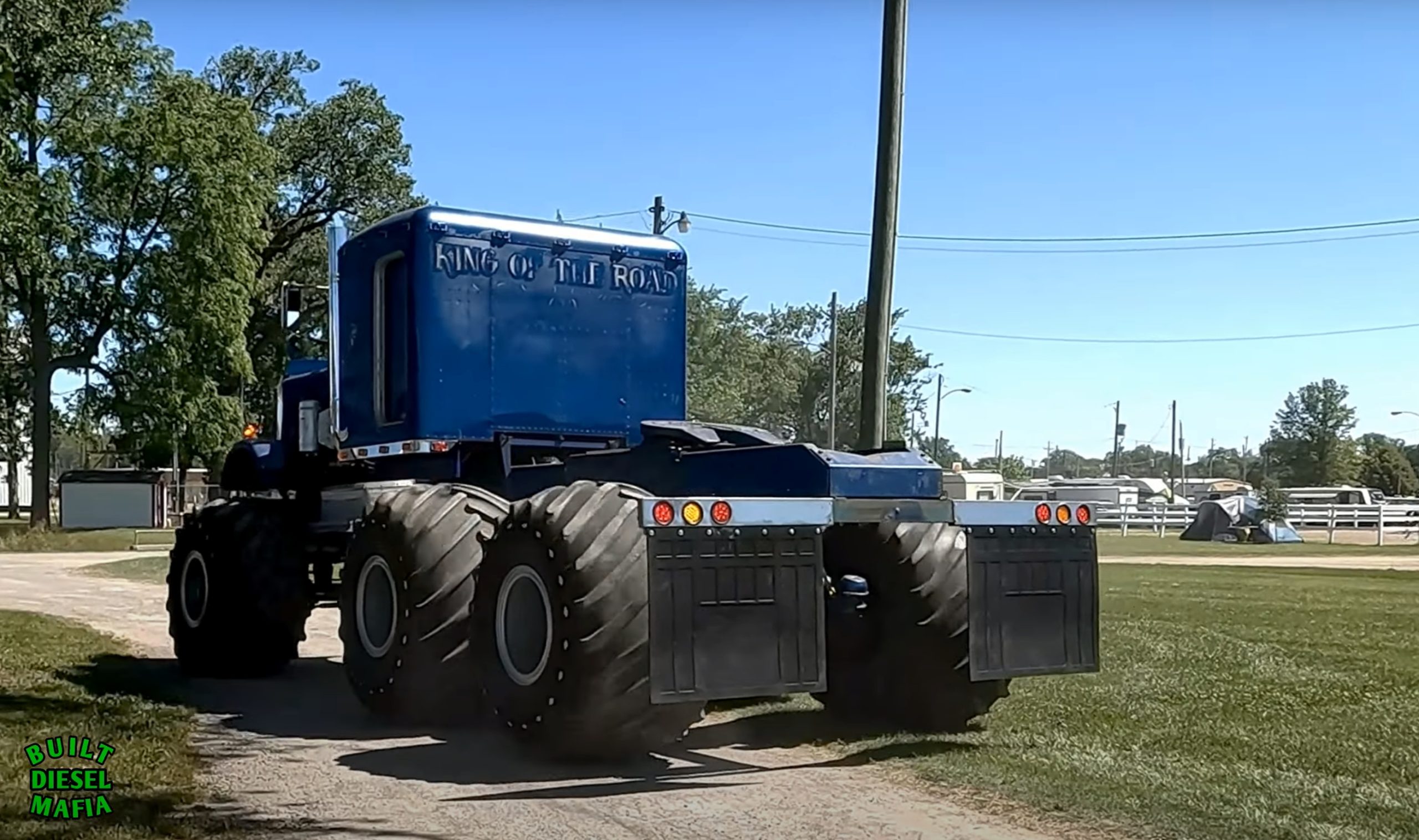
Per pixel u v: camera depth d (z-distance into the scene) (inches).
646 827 239.9
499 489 360.5
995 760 290.7
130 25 1662.2
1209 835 231.8
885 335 457.4
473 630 297.6
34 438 1734.7
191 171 1653.5
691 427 339.9
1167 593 745.6
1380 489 3973.9
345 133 2235.5
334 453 413.7
